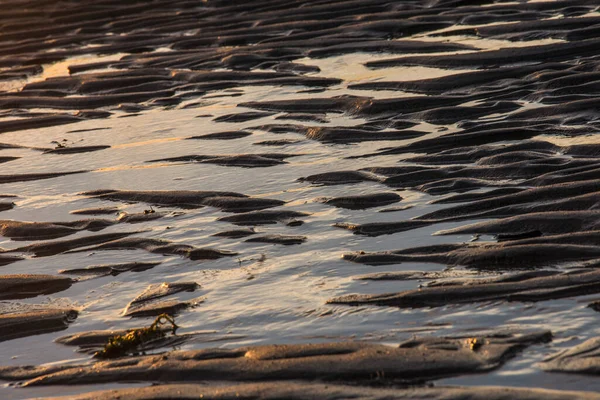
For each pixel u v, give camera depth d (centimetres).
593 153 3294
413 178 3291
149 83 5731
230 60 6062
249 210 3216
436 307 2188
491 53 5212
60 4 9319
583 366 1828
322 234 2848
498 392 1742
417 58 5459
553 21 5844
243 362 1970
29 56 7406
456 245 2545
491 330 2031
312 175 3506
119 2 8950
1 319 2422
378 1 7356
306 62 5881
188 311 2364
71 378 2038
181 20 7875
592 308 2078
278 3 7950
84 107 5475
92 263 2847
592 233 2455
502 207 2823
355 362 1911
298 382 1873
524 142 3503
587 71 4494
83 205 3528
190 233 3014
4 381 2089
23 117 5400
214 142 4275
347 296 2314
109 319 2389
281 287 2448
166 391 1888
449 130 3969
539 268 2336
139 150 4309
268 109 4794
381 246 2670
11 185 3981
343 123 4319
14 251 3081
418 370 1869
